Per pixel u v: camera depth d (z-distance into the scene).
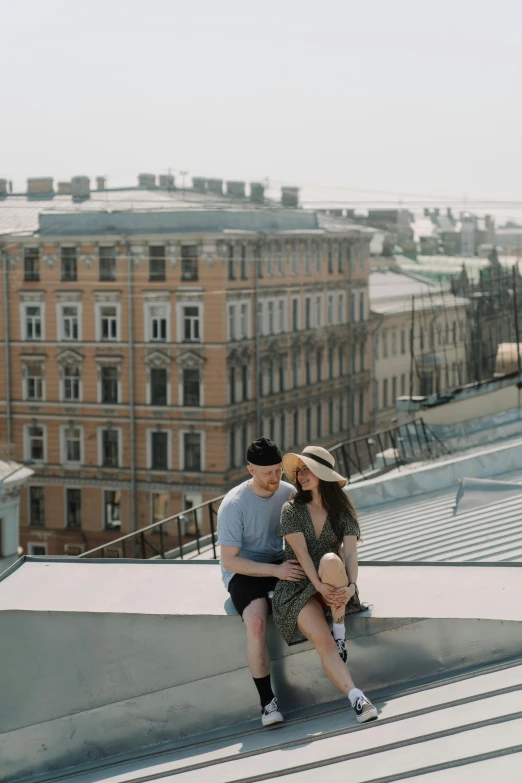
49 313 59.31
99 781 6.46
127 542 58.66
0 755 6.97
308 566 6.33
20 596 7.10
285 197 73.62
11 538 37.34
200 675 6.73
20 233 59.22
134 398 58.56
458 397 29.33
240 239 58.53
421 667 6.48
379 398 79.12
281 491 6.70
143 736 6.83
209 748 6.48
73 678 6.87
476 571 7.23
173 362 57.72
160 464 58.53
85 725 6.88
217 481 57.56
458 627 6.42
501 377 28.95
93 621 6.80
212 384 57.41
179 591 7.09
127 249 57.97
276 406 63.88
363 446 75.31
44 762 6.93
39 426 60.00
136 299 58.03
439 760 5.56
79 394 59.25
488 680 6.21
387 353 80.38
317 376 69.56
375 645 6.52
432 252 101.38
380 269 90.62
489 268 52.84
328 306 70.75
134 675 6.80
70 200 66.81
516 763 5.34
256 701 6.68
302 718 6.51
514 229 125.19
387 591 6.90
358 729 6.12
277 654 6.65
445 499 16.89
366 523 16.48
